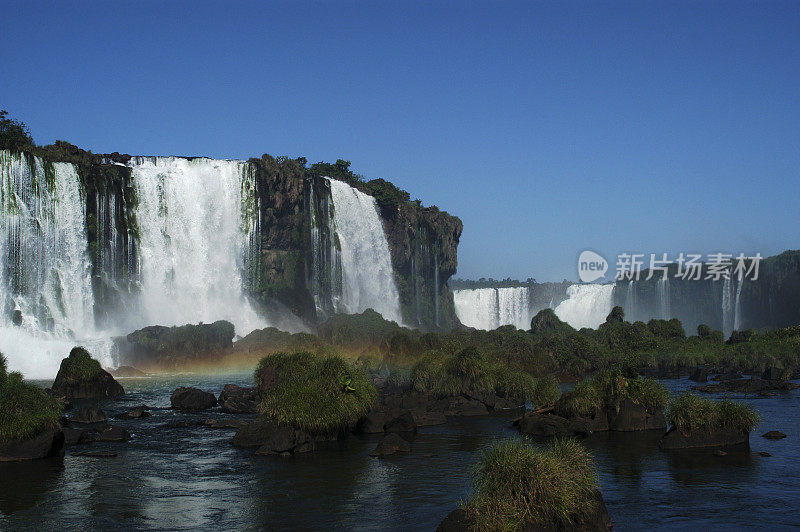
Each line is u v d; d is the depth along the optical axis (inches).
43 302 2866.6
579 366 2527.1
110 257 3171.8
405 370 1984.5
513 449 660.7
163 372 2578.7
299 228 3964.1
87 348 2551.7
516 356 2502.5
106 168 3243.1
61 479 868.0
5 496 788.0
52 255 2950.3
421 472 901.2
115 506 750.5
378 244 4630.9
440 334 3243.1
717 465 933.2
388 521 695.7
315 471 909.8
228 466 940.0
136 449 1063.6
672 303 5925.2
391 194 4879.4
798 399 1668.3
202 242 3565.5
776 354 2780.5
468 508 621.3
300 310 3841.0
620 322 3595.0
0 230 2778.1
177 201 3513.8
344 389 1175.6
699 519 701.3
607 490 810.2
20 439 981.2
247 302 3656.5
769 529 672.4
